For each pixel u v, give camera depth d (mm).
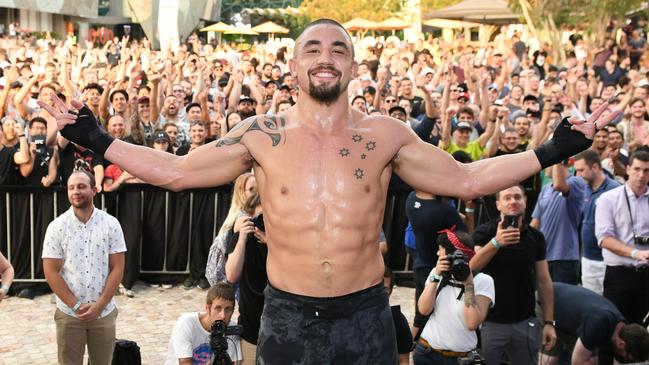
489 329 6145
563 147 3445
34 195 8555
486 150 9883
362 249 3303
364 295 3297
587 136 3436
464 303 5516
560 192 8055
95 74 14945
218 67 17812
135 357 5203
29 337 7578
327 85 3322
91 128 3393
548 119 10266
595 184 7977
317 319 3250
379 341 3305
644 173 6812
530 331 6137
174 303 8656
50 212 8578
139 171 3377
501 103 11672
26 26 34062
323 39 3350
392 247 9234
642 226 6914
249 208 6117
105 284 6148
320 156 3332
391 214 9172
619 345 6105
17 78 13805
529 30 28359
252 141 3395
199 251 9102
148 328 7895
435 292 5609
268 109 13305
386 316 3350
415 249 7641
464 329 5574
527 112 12172
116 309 6320
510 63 19531
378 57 22969
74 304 6000
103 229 6137
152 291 9031
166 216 9039
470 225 8828
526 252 6094
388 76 17141
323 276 3260
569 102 13438
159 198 8984
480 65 18297
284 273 3305
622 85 15078
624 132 11617
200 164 3398
